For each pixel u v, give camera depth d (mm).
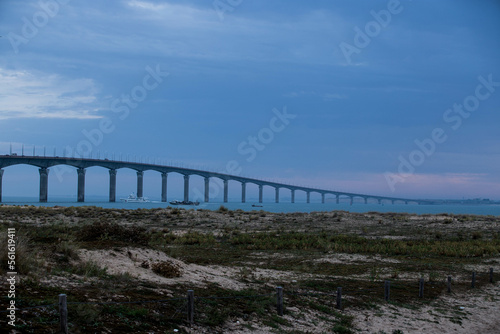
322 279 20016
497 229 47594
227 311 12289
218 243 34844
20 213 52594
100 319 9797
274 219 57406
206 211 64750
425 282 21047
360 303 15984
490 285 21531
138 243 19141
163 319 10750
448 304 17469
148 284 13625
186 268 17797
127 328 9727
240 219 56375
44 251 14570
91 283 12445
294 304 14586
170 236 36188
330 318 13844
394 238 41094
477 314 16438
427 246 33812
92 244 17500
